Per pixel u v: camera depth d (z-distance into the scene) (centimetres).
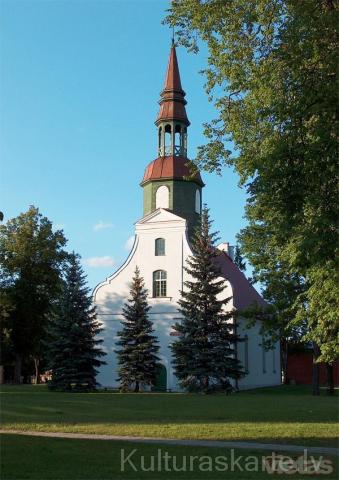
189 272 4241
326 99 1551
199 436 1563
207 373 3991
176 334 4759
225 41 2052
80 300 4425
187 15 2141
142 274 4978
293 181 1603
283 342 5550
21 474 1065
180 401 2953
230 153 2156
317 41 1623
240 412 2267
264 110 1738
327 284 1858
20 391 4112
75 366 4275
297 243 1580
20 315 5731
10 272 5806
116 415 2123
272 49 1820
